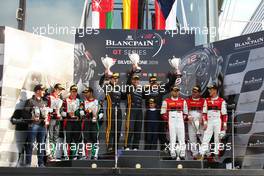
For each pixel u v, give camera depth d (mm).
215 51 11523
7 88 10727
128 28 11977
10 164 10555
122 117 11062
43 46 11375
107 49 11617
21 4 11773
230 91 11312
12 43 10875
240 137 11031
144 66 11586
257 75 11039
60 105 10625
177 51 11617
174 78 11516
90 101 10625
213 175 9039
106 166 9133
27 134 10484
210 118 10719
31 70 11141
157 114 10859
